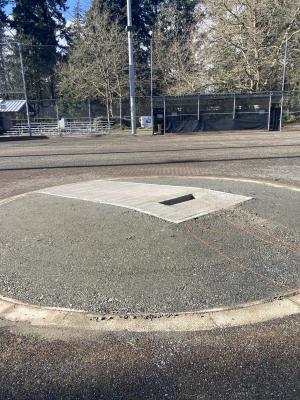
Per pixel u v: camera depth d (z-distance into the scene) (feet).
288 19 104.06
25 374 8.57
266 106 92.38
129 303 11.47
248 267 13.52
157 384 8.09
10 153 60.03
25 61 144.97
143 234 16.71
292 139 67.56
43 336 10.03
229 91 113.39
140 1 153.99
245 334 9.73
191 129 93.20
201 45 121.29
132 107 92.63
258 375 8.25
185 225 17.57
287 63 107.55
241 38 104.99
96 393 7.92
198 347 9.29
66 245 16.14
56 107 109.50
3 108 106.11
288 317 10.45
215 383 8.06
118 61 118.62
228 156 46.32
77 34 134.82
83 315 10.93
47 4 155.43
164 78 129.18
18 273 13.91
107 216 19.48
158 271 13.44
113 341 9.67
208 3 109.50
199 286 12.32
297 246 15.17
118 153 53.93
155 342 9.55
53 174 38.06
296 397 7.64
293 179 30.25
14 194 28.48
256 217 18.76
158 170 37.86
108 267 13.91
